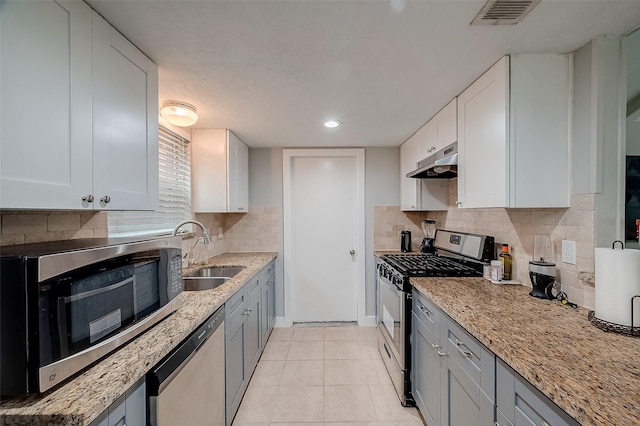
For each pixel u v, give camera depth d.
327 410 1.94
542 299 1.48
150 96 1.38
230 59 1.40
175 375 1.03
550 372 0.80
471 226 2.41
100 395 0.70
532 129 1.41
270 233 3.33
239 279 1.93
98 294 0.84
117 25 1.12
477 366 1.16
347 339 3.03
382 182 3.34
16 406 0.66
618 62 1.28
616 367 0.83
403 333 1.98
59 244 0.98
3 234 0.99
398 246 3.35
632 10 1.08
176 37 1.21
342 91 1.79
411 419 1.85
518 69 1.40
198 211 2.58
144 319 1.04
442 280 1.89
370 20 1.12
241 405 2.00
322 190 3.45
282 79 1.62
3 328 0.67
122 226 1.74
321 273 3.49
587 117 1.33
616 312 1.08
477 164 1.64
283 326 3.35
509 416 0.95
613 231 1.30
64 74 0.91
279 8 1.04
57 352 0.71
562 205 1.42
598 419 0.62
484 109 1.57
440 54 1.38
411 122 2.39
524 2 1.02
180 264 1.32
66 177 0.91
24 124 0.78
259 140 2.98
